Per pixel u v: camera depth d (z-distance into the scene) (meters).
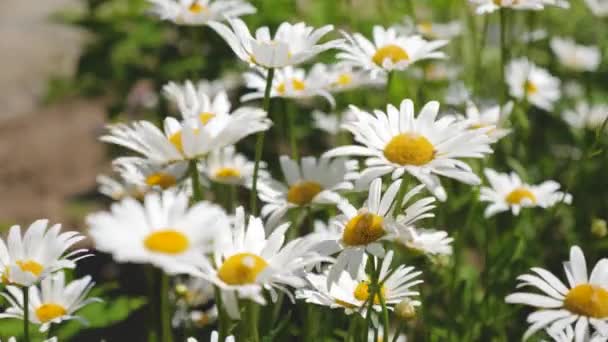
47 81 1.25
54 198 1.22
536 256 0.73
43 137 1.43
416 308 0.65
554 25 1.03
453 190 0.78
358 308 0.59
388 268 0.61
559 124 0.95
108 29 0.99
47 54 1.72
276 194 0.66
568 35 1.03
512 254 0.69
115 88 1.05
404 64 0.67
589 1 0.90
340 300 0.59
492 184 0.72
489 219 0.75
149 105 1.03
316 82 0.70
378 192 0.58
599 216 0.80
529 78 0.86
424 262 0.67
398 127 0.59
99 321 0.66
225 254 0.55
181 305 0.72
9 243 0.58
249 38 0.61
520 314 0.72
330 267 0.57
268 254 0.55
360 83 0.75
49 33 1.82
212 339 0.58
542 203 0.71
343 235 0.58
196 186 0.56
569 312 0.57
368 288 0.58
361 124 0.59
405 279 0.60
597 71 0.97
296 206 0.65
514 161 0.74
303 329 0.65
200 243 0.52
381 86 0.87
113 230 0.52
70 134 1.43
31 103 1.56
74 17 1.01
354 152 0.59
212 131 0.56
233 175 0.71
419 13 1.02
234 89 0.95
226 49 0.94
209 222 0.52
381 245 0.57
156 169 0.66
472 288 0.71
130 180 0.66
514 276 0.69
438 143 0.59
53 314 0.60
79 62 0.98
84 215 1.14
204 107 0.63
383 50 0.68
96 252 0.97
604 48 0.93
